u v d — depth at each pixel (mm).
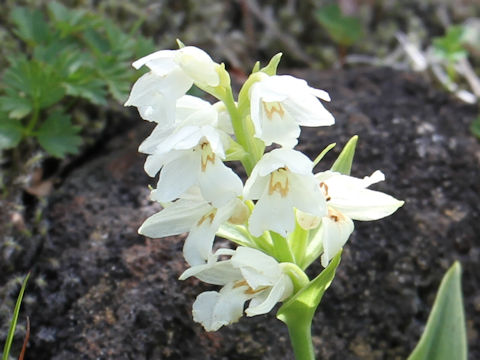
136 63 129
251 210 140
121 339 190
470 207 223
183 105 136
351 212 141
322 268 202
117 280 198
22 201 221
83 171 229
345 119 234
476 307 214
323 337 197
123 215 213
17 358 193
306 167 128
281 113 128
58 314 197
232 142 135
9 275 205
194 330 190
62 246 209
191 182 130
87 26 241
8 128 220
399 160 227
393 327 203
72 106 246
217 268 143
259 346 190
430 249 212
